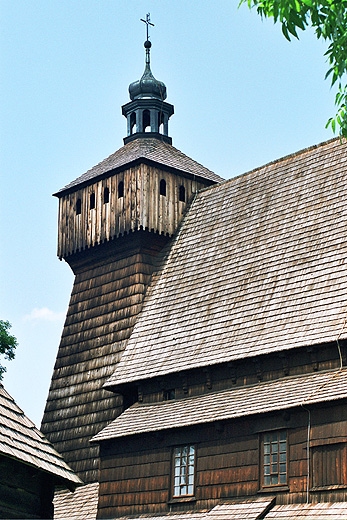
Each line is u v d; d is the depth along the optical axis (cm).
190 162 4528
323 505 2773
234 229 3900
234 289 3619
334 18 1540
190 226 4188
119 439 3541
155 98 4719
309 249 3444
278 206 3778
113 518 3466
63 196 4588
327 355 3067
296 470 2902
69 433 4072
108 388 3759
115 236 4209
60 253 4488
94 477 3853
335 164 3678
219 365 3372
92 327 4219
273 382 3195
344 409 2819
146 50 4916
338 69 1534
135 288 4069
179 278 3950
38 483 2311
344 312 3091
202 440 3253
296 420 2952
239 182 4122
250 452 3070
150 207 4175
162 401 3597
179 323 3738
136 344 3847
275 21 1555
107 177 4369
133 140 4634
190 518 3148
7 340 4000
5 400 2269
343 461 2775
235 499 3070
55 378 4284
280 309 3338
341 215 3441
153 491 3362
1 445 2016
